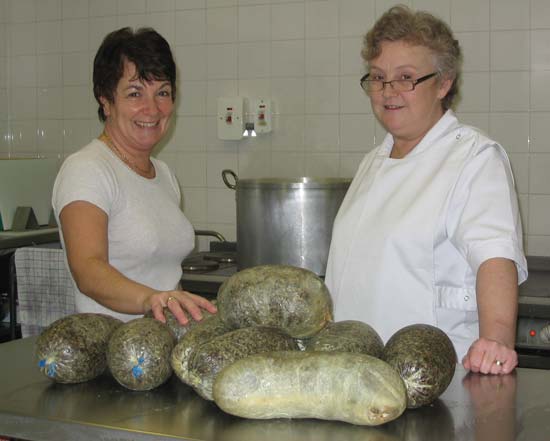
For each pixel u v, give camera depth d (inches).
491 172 48.6
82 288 47.8
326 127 105.4
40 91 122.3
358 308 54.6
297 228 78.2
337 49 103.8
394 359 32.4
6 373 38.2
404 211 52.3
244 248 81.6
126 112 56.6
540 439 28.8
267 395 29.7
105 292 45.4
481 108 97.6
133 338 34.5
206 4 110.1
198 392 32.8
